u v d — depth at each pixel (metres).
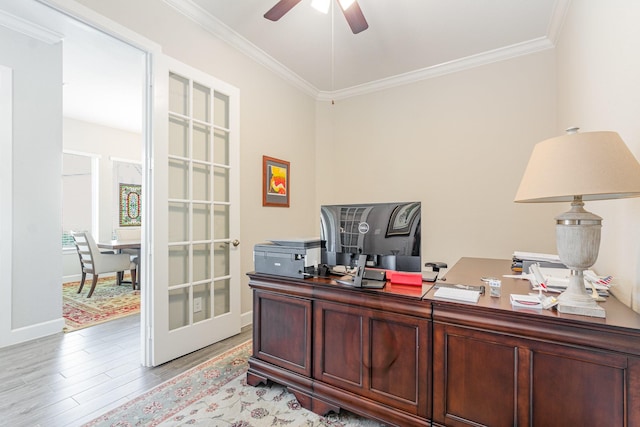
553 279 1.54
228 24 2.71
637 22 1.22
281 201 3.57
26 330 2.66
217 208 2.78
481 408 1.25
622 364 1.00
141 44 2.14
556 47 2.90
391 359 1.48
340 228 1.75
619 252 1.39
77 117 5.25
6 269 2.56
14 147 2.62
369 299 1.53
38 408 1.73
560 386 1.10
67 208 5.36
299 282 1.77
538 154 1.18
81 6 1.82
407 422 1.41
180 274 2.46
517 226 3.13
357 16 2.02
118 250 4.73
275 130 3.50
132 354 2.42
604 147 1.04
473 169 3.33
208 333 2.61
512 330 1.17
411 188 3.69
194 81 2.54
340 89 4.11
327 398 1.66
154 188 2.21
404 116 3.74
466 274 1.96
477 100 3.31
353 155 4.08
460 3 2.42
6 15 2.52
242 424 1.60
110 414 1.68
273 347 1.90
